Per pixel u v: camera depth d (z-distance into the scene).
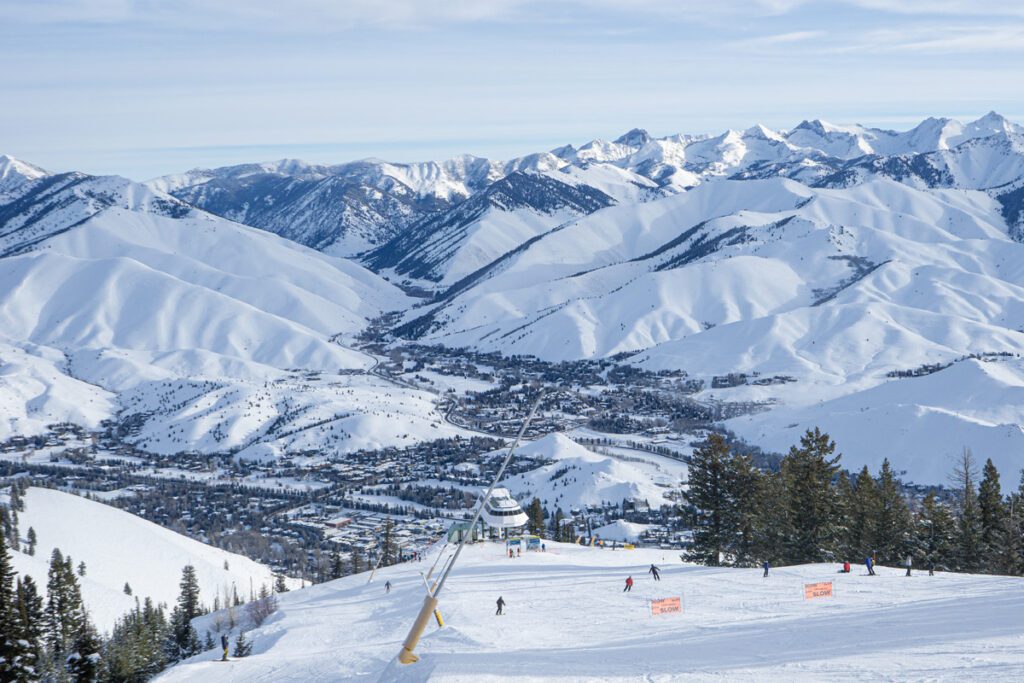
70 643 117.19
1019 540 105.31
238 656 76.25
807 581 75.12
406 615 79.12
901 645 35.91
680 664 33.44
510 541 134.38
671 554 128.25
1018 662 28.86
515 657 35.50
